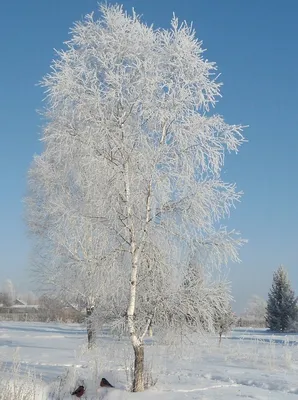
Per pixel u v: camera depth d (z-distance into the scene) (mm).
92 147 11125
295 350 21953
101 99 11289
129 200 11273
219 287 11273
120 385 11766
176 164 11336
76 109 11438
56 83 11547
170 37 11859
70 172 13273
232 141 11430
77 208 11664
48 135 12172
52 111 11969
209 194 11125
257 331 48125
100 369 12672
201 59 11656
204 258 11227
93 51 11648
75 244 16375
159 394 10555
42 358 17312
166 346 11406
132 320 11086
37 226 20281
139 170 11211
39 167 18453
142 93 11320
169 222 11266
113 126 11273
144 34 11773
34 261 20000
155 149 11320
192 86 11586
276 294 48531
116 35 11594
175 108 11336
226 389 11375
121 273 11250
